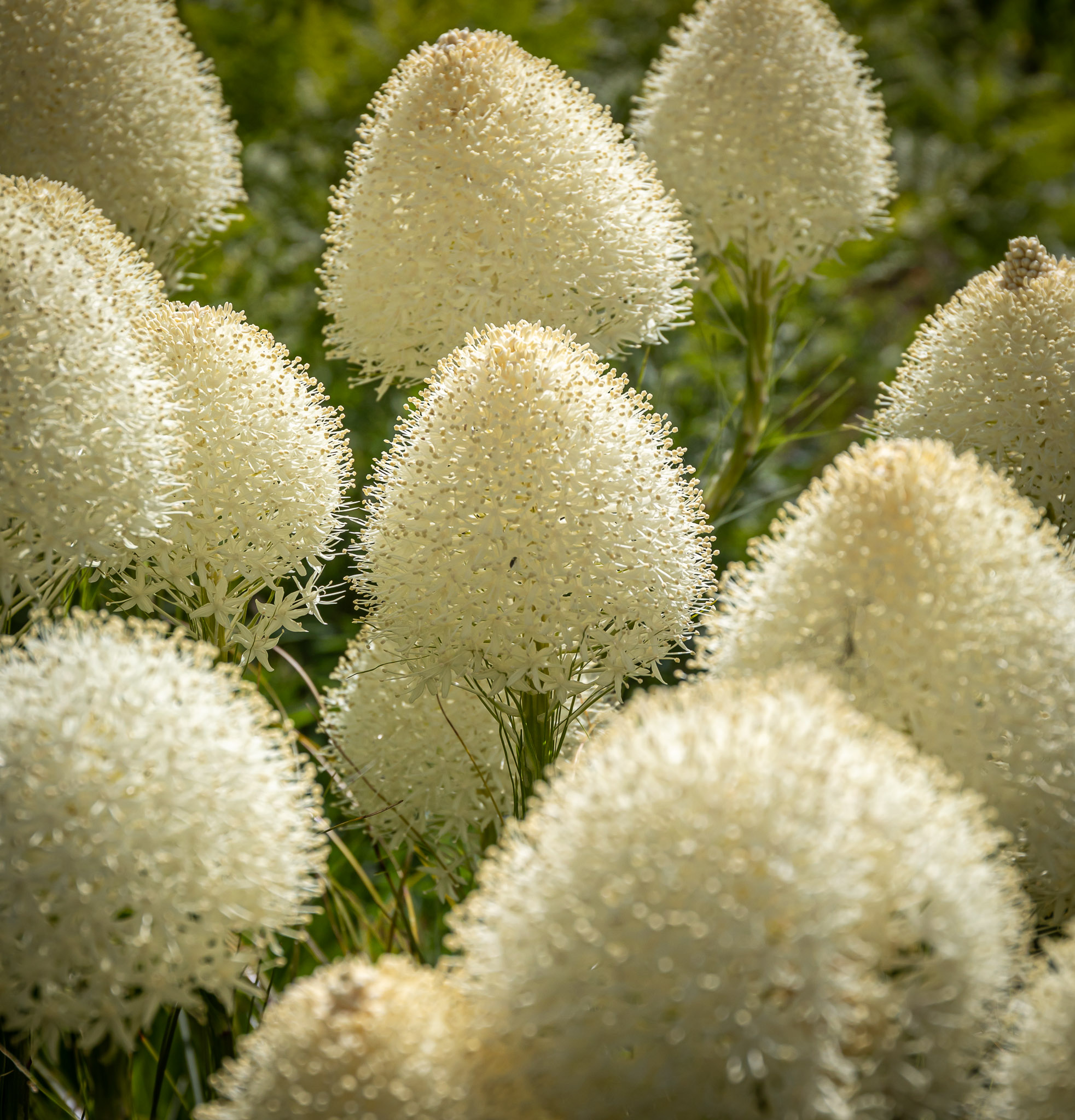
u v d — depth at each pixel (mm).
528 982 764
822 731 771
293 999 771
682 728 772
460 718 917
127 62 970
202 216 1016
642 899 754
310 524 887
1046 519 904
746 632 830
